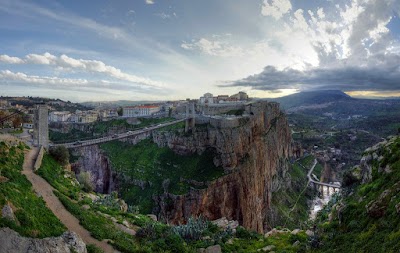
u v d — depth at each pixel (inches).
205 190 6107.3
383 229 1919.3
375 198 2308.1
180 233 2662.4
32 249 1395.2
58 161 3161.9
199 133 7135.8
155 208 6254.9
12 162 2347.4
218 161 6692.9
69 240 1619.1
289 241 2935.5
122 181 7391.7
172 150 7450.8
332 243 2317.9
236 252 2630.4
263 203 7849.4
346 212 2529.5
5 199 1533.0
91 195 2910.9
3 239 1338.6
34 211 1702.8
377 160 2913.4
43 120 3164.4
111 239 1977.1
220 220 3742.6
